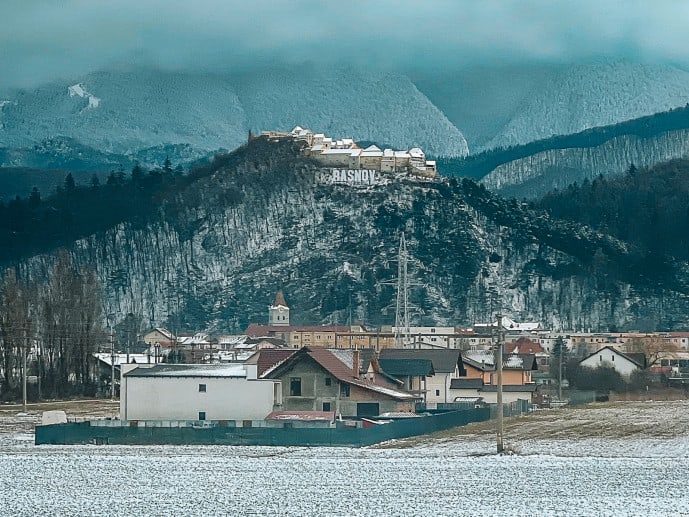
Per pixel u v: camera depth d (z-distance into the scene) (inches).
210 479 5876.0
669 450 7396.7
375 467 6387.8
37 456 6943.9
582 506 5022.1
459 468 6348.4
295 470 6254.9
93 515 4781.0
